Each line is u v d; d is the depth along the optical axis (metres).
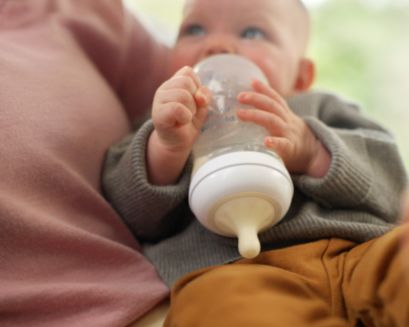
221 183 0.60
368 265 0.54
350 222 0.72
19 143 0.67
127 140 0.85
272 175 0.61
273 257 0.66
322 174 0.77
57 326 0.57
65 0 1.03
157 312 0.65
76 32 1.00
